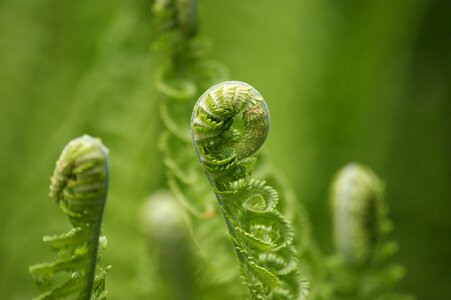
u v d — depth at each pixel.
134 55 1.28
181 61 0.81
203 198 0.79
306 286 0.67
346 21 1.74
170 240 0.78
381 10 1.76
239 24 1.57
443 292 1.94
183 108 0.80
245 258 0.62
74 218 0.61
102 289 0.63
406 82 1.99
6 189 1.38
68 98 1.46
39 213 1.35
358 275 0.83
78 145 0.60
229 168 0.62
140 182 1.20
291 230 0.63
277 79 1.59
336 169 1.64
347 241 0.82
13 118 1.43
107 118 1.27
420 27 2.04
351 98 1.68
